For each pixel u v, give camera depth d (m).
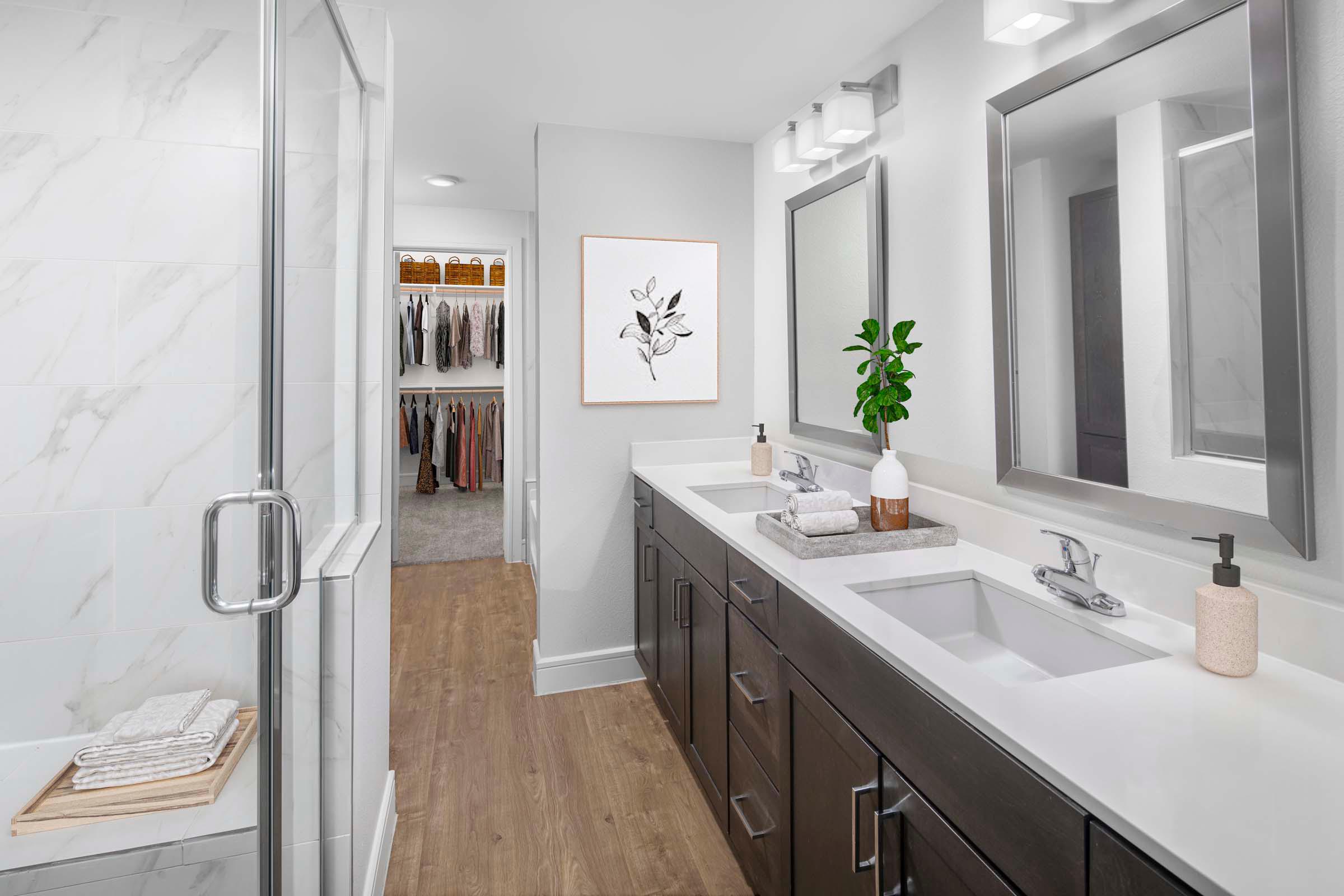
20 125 0.66
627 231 2.79
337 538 1.46
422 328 5.79
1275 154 0.97
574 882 1.70
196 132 0.80
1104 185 1.26
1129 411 1.22
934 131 1.79
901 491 1.65
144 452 0.75
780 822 1.45
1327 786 0.69
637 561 2.81
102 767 0.73
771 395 2.84
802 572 1.43
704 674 1.99
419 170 3.35
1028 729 0.80
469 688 2.82
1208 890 0.55
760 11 1.83
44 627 0.68
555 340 2.76
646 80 2.29
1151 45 1.16
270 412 0.95
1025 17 1.28
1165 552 1.20
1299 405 0.96
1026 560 1.49
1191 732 0.80
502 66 2.18
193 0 0.79
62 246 0.68
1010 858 0.79
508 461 4.62
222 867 0.86
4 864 0.66
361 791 1.51
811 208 2.40
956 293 1.72
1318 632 0.95
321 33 1.26
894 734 1.03
